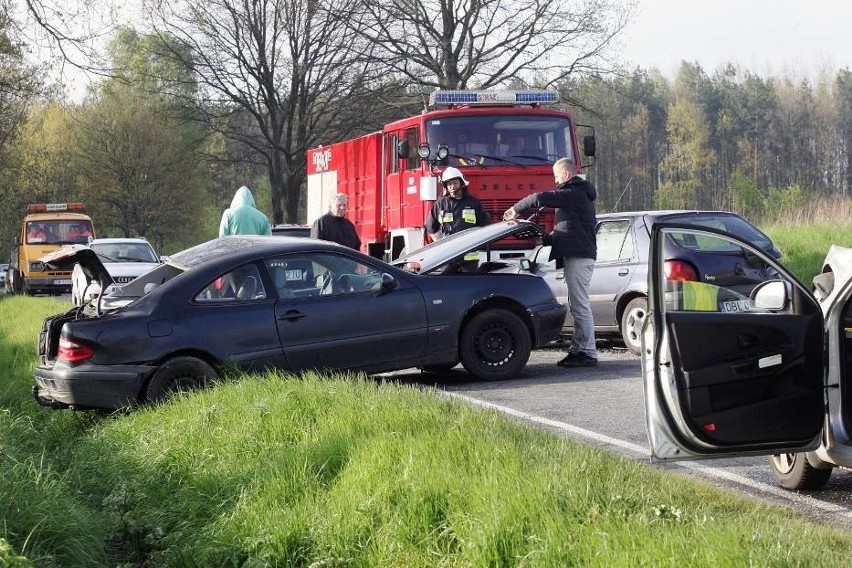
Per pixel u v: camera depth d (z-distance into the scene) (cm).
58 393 1031
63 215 4162
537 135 1859
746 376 595
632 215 1504
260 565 561
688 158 10762
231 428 818
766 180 10625
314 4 4862
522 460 621
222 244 1166
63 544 589
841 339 619
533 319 1224
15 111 4534
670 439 594
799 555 442
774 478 734
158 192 6875
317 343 1108
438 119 1848
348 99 5044
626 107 10869
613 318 1498
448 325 1179
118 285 1155
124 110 6806
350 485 628
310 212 2491
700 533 466
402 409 776
